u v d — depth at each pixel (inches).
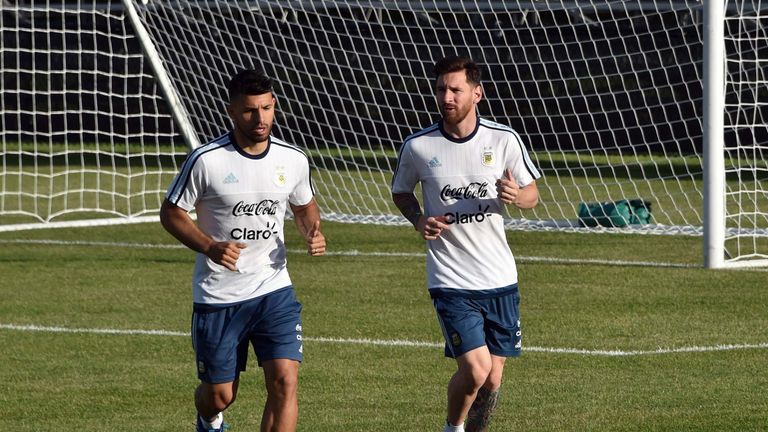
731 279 1493.6
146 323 1289.4
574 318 1282.0
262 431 762.8
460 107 788.0
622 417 895.7
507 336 809.5
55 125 3430.1
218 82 2758.4
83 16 3412.9
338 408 939.3
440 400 962.1
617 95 3011.8
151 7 2353.6
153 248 1836.9
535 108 3006.9
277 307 764.6
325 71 2974.9
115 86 3405.5
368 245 1841.8
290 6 2282.2
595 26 2982.3
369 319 1296.8
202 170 755.4
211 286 766.5
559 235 1918.1
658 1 2780.5
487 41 2982.3
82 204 2472.9
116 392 1002.7
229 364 769.6
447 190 802.2
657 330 1214.3
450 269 800.9
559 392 978.7
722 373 1032.8
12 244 1889.8
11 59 3425.2
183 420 914.7
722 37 1524.4
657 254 1706.4
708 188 1565.0
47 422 910.4
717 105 1551.4
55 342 1200.2
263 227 768.9
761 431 847.7
